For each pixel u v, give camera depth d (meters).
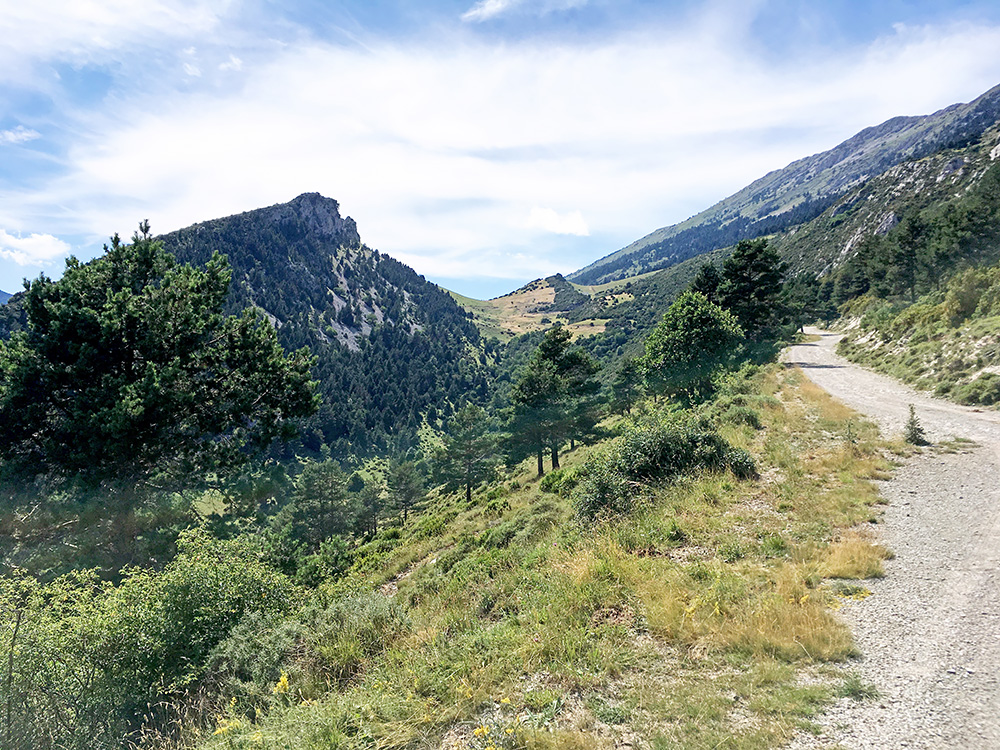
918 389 20.25
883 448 11.36
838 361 33.81
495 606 6.31
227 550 8.12
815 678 3.85
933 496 8.01
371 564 20.62
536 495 20.16
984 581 5.15
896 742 3.08
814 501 7.94
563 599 5.61
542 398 38.62
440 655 4.96
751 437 13.08
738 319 39.88
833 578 5.54
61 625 5.81
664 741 3.25
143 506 12.29
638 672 4.19
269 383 14.90
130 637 6.07
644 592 5.40
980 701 3.39
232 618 6.87
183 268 15.72
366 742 3.74
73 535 11.38
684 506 8.17
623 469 9.98
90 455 11.32
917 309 30.70
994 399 15.99
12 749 4.83
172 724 5.20
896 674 3.80
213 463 13.59
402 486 62.84
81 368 11.87
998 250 46.22
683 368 29.17
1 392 11.90
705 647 4.40
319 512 50.19
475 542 14.49
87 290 13.65
